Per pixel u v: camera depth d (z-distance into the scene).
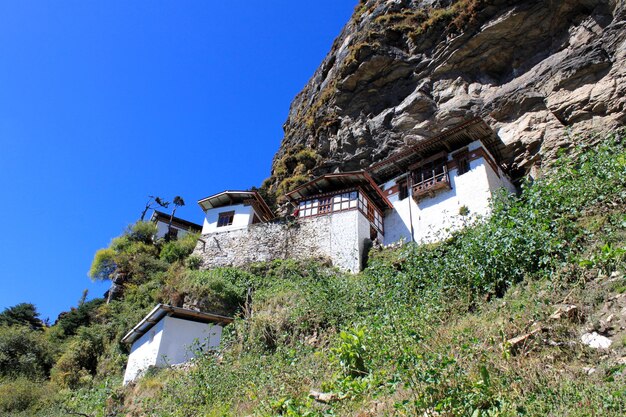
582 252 9.97
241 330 15.25
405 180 28.08
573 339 7.02
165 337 18.67
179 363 18.33
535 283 9.95
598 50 24.70
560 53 27.22
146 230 36.97
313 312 14.62
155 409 13.23
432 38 34.09
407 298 12.52
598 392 5.37
